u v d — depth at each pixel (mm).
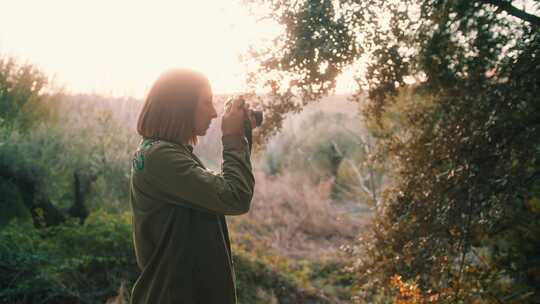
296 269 8688
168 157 1661
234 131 1799
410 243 4055
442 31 3650
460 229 3646
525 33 3268
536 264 3639
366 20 3627
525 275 3723
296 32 3670
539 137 3320
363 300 4953
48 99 9031
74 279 5621
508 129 3383
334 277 8227
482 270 3756
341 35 3590
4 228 6164
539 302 3533
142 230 1717
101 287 5703
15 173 6793
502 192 3447
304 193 12703
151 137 1751
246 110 1858
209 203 1643
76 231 6309
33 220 6754
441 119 3984
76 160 7961
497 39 3494
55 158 7863
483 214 3551
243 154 1775
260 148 4547
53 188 7457
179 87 1739
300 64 3779
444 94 4035
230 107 1835
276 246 10016
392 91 4027
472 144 3576
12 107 8312
